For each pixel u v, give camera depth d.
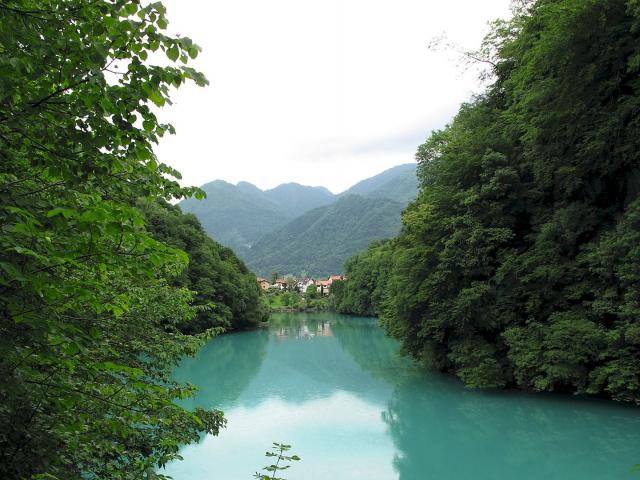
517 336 19.77
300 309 111.19
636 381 16.06
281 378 27.27
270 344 45.09
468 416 17.88
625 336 16.16
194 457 13.92
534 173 21.52
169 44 3.21
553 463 13.20
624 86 17.89
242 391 23.69
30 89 3.18
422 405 19.77
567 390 19.34
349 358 35.03
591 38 17.55
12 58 2.77
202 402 21.25
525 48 22.12
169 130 3.63
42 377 4.09
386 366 30.52
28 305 3.15
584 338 17.22
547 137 19.69
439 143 32.72
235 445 15.08
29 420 3.98
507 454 14.09
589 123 18.02
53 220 3.13
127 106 3.29
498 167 22.61
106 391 5.27
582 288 18.81
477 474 12.73
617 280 17.45
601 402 17.86
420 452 14.49
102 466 6.14
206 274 54.34
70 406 4.14
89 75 3.07
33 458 3.99
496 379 20.30
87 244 3.14
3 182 3.43
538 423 16.48
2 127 3.18
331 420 18.09
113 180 3.73
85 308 5.83
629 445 13.99
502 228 22.06
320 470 13.09
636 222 16.11
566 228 19.36
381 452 14.54
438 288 23.08
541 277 20.28
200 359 35.25
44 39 3.12
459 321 21.95
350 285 86.81
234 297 57.88
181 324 44.69
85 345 3.91
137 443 7.02
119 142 3.43
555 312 19.41
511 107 22.83
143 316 9.21
